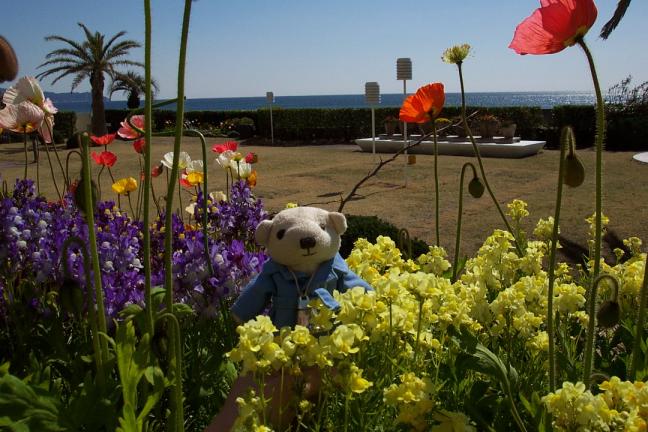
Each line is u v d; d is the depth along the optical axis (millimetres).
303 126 29969
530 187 12156
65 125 32688
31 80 3656
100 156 4410
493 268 3055
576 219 8492
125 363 1854
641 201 9898
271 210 10180
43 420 1788
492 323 2637
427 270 3143
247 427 1644
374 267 3127
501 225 8383
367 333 2137
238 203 4109
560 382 2279
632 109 22547
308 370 2230
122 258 2916
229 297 3033
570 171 1820
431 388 1757
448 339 2424
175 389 1914
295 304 2555
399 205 10477
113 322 2693
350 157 19734
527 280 2482
